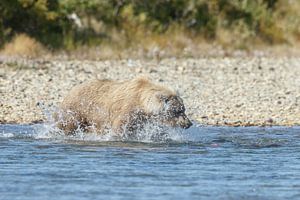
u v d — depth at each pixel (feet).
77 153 86.43
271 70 187.73
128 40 216.13
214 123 118.83
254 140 99.66
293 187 69.62
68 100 101.09
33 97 139.64
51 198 63.77
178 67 186.70
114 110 96.43
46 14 211.41
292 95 148.56
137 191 66.80
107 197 64.28
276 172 76.64
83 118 99.96
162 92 93.71
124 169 76.84
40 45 203.82
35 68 177.06
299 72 185.57
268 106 135.54
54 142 95.09
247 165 80.38
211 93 148.97
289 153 88.89
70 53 204.13
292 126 117.08
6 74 166.40
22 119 120.06
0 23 205.36
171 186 69.10
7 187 67.87
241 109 132.36
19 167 77.46
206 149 90.89
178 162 81.41
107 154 85.76
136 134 96.73
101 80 101.04
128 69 180.75
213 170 77.20
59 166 78.28
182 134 103.45
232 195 65.92
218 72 180.55
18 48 198.80
